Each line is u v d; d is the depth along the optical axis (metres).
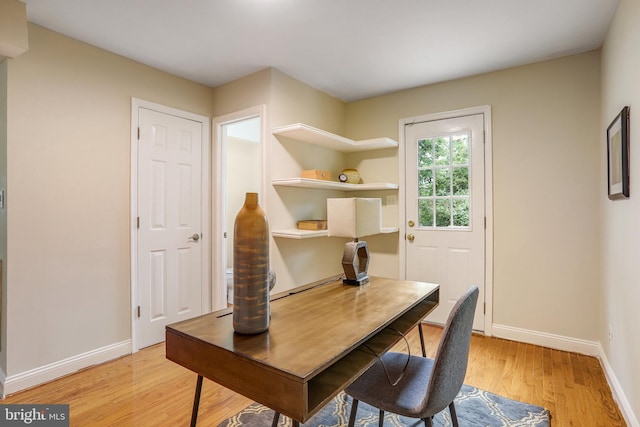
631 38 1.78
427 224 3.42
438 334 3.12
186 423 1.85
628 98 1.84
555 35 2.42
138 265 2.81
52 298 2.32
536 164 2.87
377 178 3.71
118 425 1.83
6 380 2.12
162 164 2.98
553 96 2.80
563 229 2.77
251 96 3.08
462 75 3.14
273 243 3.01
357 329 1.31
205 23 2.26
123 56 2.71
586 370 2.42
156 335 2.94
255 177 5.47
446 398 1.24
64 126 2.38
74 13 2.13
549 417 1.89
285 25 2.29
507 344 2.89
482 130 3.11
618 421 1.86
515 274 2.97
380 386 1.40
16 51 2.04
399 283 2.08
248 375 1.07
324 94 3.59
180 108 3.12
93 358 2.53
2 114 2.17
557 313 2.79
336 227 2.04
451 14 2.16
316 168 3.48
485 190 3.09
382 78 3.21
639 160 1.64
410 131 3.49
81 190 2.46
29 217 2.21
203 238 3.30
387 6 2.08
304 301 1.69
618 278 2.05
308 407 0.99
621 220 1.98
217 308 3.34
